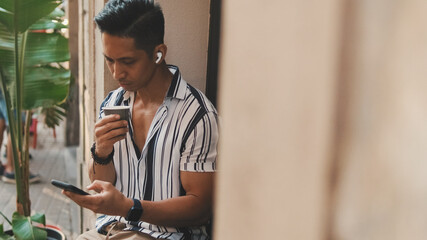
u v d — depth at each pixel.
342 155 0.17
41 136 8.31
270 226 0.21
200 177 1.96
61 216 4.89
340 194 0.17
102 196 1.85
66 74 3.08
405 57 0.15
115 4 1.90
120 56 1.93
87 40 3.56
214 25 2.55
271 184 0.21
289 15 0.19
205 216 2.00
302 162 0.19
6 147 6.08
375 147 0.16
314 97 0.18
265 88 0.21
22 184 3.24
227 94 0.25
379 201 0.16
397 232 0.15
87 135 3.57
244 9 0.23
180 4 2.58
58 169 6.50
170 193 2.04
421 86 0.15
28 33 2.94
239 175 0.24
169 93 2.01
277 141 0.21
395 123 0.15
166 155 2.02
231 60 0.25
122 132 2.03
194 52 2.65
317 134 0.18
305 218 0.19
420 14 0.15
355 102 0.16
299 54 0.19
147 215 1.89
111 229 2.04
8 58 2.94
